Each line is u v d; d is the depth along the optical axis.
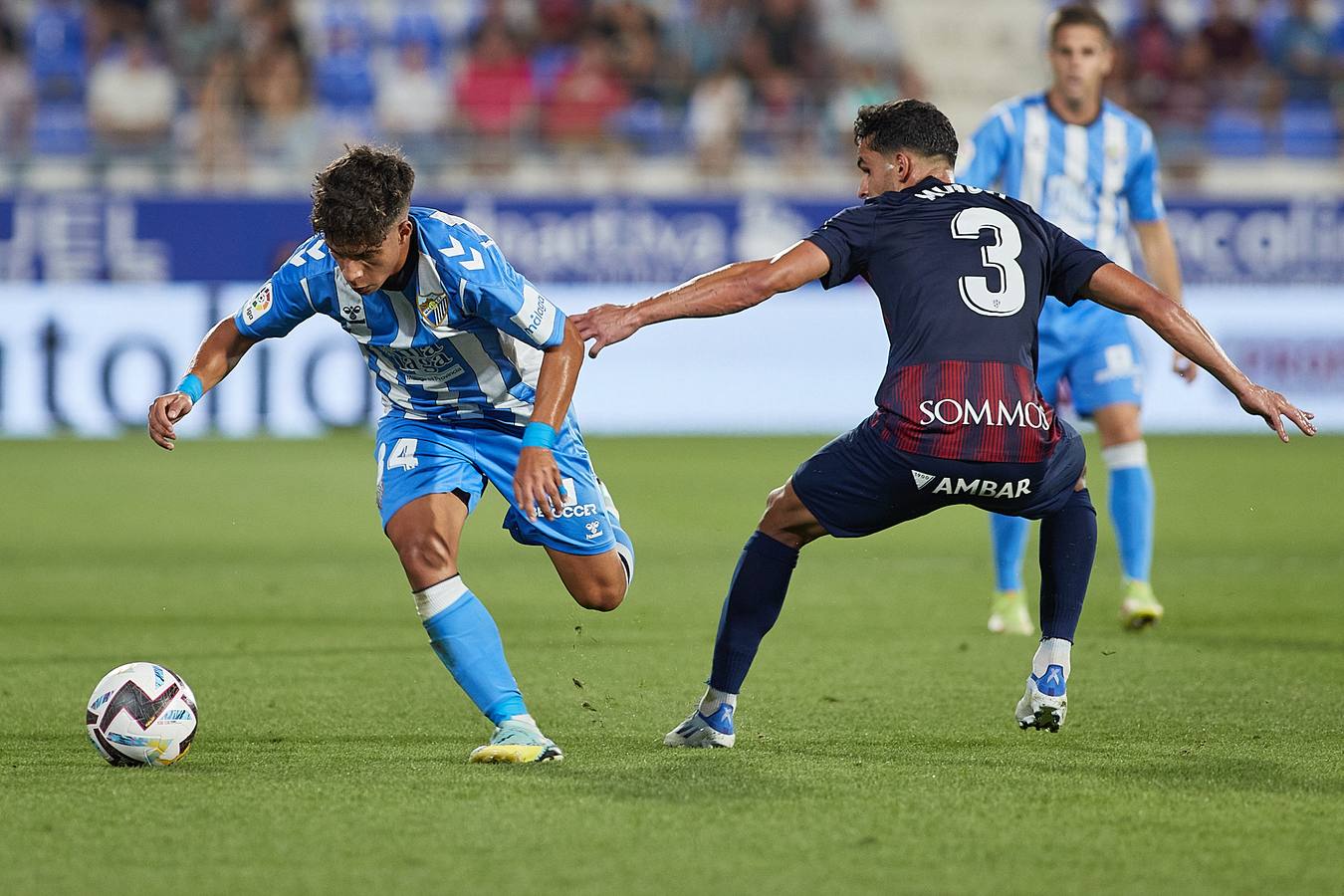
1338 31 71.62
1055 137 26.14
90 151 62.00
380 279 15.27
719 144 63.91
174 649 23.84
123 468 48.41
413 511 16.22
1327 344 56.91
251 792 14.29
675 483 44.66
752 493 42.88
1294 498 42.97
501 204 56.28
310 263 16.09
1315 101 66.44
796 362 57.41
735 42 67.94
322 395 55.84
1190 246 56.44
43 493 43.78
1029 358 16.34
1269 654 23.09
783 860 12.13
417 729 17.92
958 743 16.98
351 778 14.95
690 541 36.06
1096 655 23.08
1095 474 47.31
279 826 13.09
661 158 64.12
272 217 55.91
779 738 17.30
